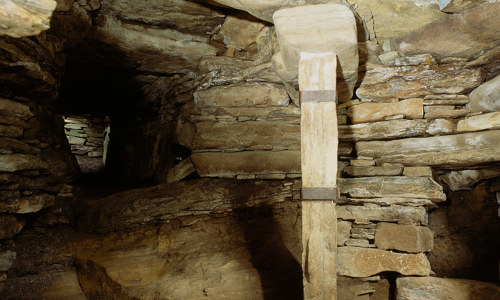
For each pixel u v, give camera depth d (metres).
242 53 3.52
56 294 2.74
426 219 2.67
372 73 2.78
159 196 3.43
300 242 3.11
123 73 3.97
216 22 3.18
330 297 2.09
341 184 2.82
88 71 3.88
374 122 2.84
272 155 3.44
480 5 2.14
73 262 3.04
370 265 2.66
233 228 3.31
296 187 3.48
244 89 3.37
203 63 3.44
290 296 2.62
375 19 2.57
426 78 2.68
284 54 2.28
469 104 2.63
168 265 2.91
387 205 2.70
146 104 4.75
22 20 2.01
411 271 2.54
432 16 2.48
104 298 2.67
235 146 3.49
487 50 2.42
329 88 2.12
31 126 2.96
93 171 6.43
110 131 5.89
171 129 4.15
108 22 3.01
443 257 3.01
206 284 2.69
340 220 2.84
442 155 2.64
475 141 2.53
